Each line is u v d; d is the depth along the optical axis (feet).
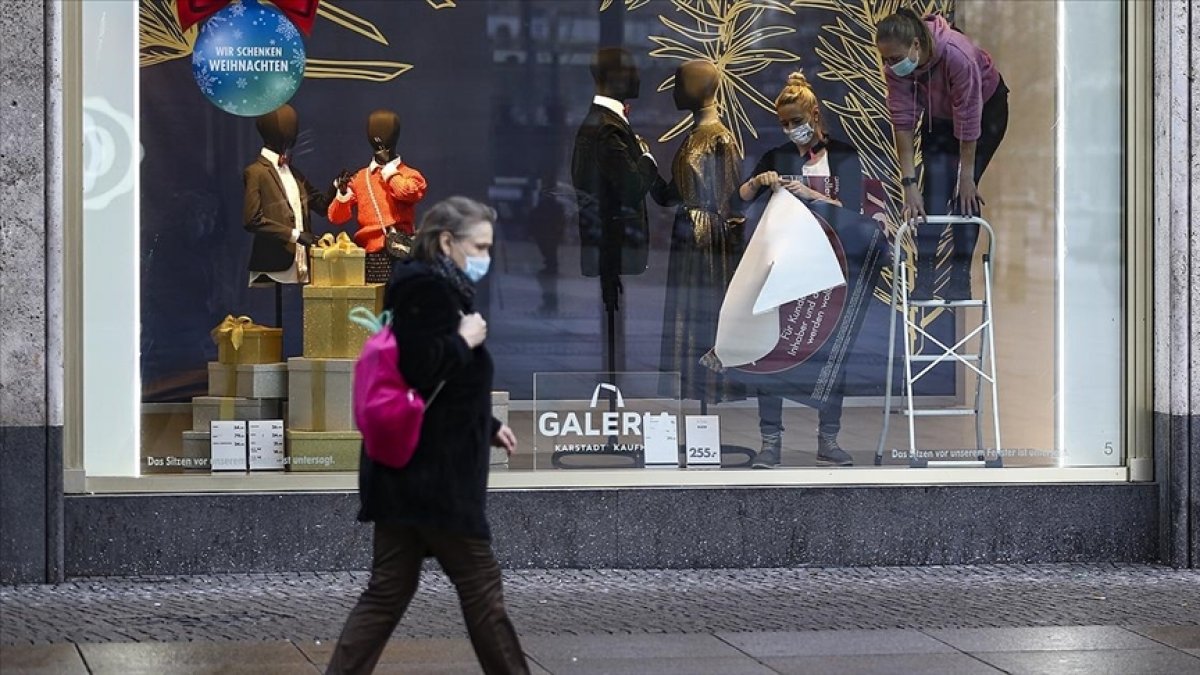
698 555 65.05
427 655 51.60
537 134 66.28
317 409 64.39
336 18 65.26
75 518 61.52
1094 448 68.23
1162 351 66.69
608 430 66.23
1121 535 67.05
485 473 43.01
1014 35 68.23
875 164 68.08
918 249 68.18
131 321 63.21
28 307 59.93
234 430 63.93
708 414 66.74
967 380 68.08
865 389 67.62
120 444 63.16
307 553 63.00
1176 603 59.98
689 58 67.05
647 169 66.80
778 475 66.54
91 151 63.00
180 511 62.23
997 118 68.23
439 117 65.87
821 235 67.87
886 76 67.92
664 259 66.90
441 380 41.81
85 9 62.85
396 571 43.01
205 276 63.98
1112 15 67.97
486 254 42.86
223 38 64.23
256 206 64.44
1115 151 68.23
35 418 60.23
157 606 57.47
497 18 66.03
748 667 50.37
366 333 64.85
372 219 65.41
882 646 53.21
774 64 67.62
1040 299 68.18
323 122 65.16
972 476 67.41
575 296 66.33
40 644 52.11
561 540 64.39
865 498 65.82
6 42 59.41
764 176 67.51
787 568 65.41
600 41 66.49
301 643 52.54
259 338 64.23
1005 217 68.18
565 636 54.29
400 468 42.09
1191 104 65.46
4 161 59.57
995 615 57.93
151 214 63.52
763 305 67.41
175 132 63.87
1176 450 66.03
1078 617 57.77
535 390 65.87
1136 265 67.62
